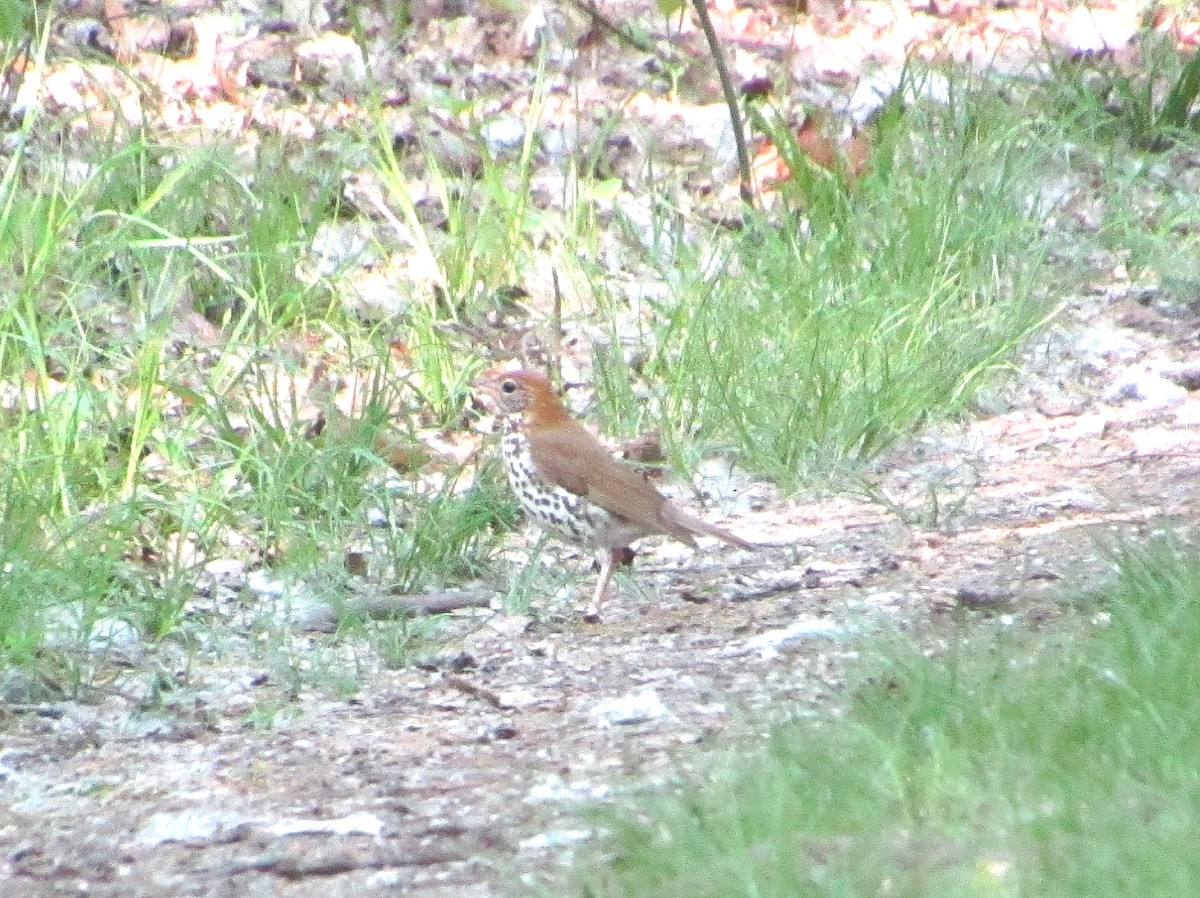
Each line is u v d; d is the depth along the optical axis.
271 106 20.16
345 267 15.74
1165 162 20.39
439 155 19.23
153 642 10.55
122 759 8.91
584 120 20.67
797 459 13.79
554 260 17.20
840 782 7.27
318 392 14.41
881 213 17.56
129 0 22.16
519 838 7.51
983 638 9.29
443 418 14.55
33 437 12.45
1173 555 9.67
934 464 13.91
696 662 9.94
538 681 9.82
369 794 8.22
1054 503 12.62
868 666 8.80
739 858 6.53
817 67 23.23
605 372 14.62
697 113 21.27
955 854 6.59
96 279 15.49
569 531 11.20
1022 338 15.91
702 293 15.77
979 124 19.30
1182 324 16.77
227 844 7.70
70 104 19.06
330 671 10.13
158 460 13.10
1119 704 7.81
